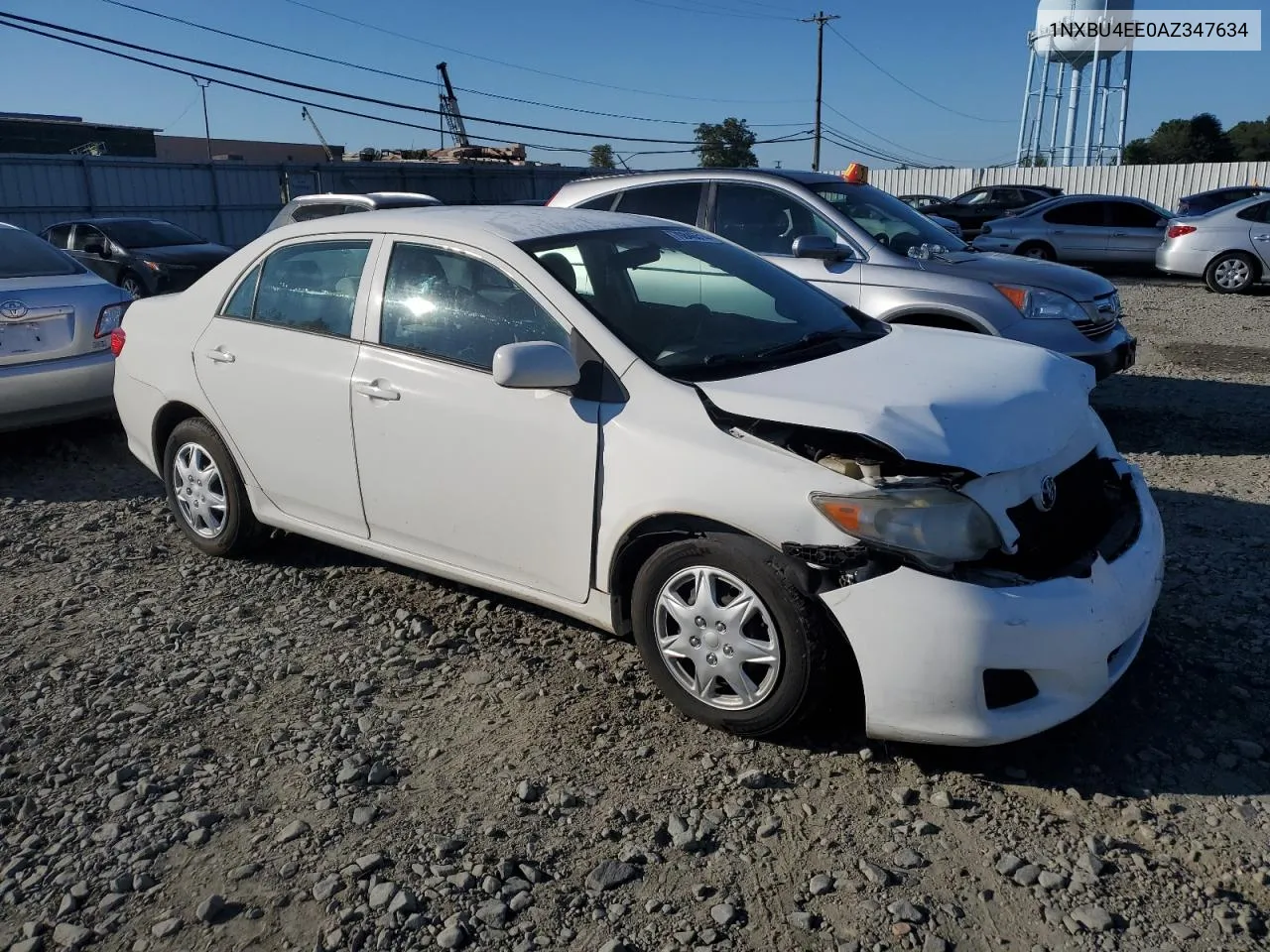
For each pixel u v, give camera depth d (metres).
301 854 2.93
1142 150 62.88
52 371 6.66
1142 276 19.86
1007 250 20.30
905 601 3.00
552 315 3.76
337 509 4.42
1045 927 2.58
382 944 2.59
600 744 3.43
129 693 3.83
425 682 3.87
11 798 3.21
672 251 4.34
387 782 3.26
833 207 7.16
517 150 41.38
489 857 2.89
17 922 2.70
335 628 4.32
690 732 3.48
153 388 5.07
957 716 3.03
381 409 4.10
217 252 16.83
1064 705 3.08
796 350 3.93
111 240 16.28
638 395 3.52
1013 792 3.11
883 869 2.80
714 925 2.62
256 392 4.56
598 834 2.98
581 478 3.57
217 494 4.97
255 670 3.99
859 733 3.43
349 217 4.50
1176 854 2.83
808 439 3.28
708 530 3.32
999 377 3.62
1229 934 2.54
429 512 4.06
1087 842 2.88
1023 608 2.99
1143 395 8.55
